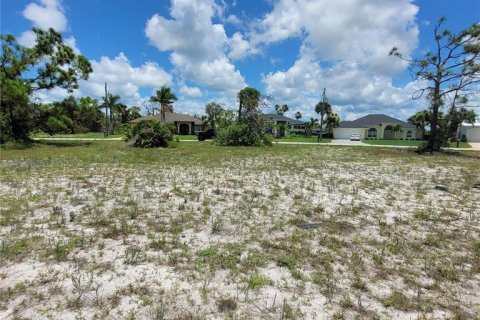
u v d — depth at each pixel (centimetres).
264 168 1101
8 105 2123
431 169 1204
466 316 269
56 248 361
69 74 2372
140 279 307
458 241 445
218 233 440
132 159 1290
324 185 813
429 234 467
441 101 2041
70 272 315
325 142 3603
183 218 498
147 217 501
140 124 2097
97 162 1171
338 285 312
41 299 268
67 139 3175
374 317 263
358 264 359
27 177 820
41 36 2244
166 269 329
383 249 400
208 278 314
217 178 872
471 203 664
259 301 279
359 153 1902
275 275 326
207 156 1486
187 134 5550
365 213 566
